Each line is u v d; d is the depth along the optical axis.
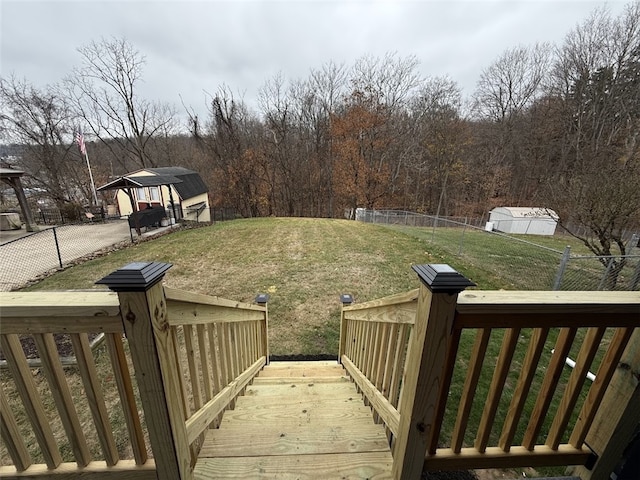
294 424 1.78
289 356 3.82
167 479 1.18
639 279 4.45
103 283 0.86
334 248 8.58
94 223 14.01
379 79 19.09
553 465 1.32
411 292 1.15
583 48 17.61
